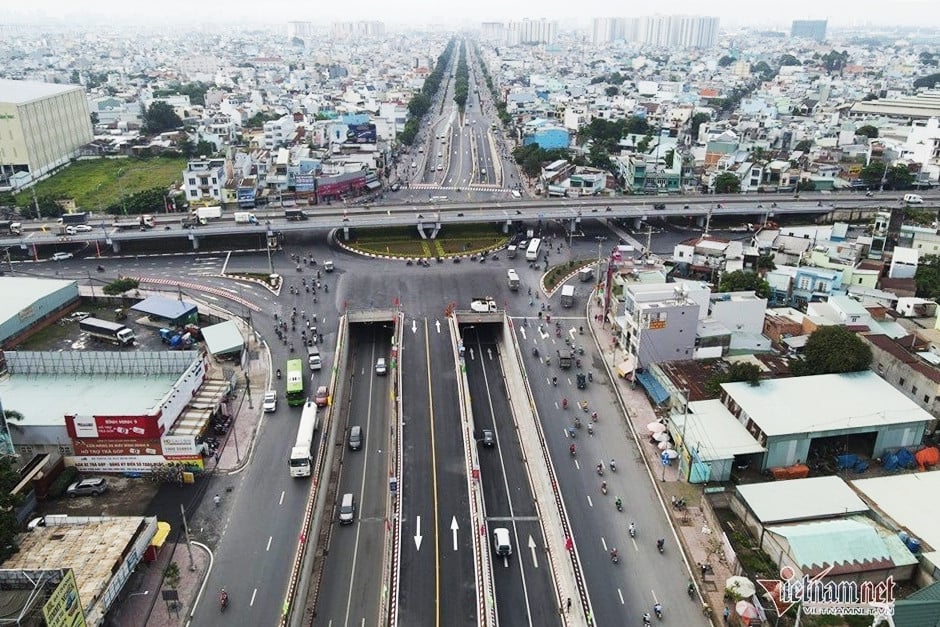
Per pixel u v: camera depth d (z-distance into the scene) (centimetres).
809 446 10375
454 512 9369
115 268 18338
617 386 12888
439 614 7706
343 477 10638
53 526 8525
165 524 8925
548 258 19238
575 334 14900
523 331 14975
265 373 13088
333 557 9069
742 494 9381
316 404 11862
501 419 12238
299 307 15912
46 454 10006
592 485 10262
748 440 10400
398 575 8238
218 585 8294
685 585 8469
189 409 11188
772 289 15862
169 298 16162
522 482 10519
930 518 8888
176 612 7875
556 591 8412
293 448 10544
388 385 13288
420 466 10344
